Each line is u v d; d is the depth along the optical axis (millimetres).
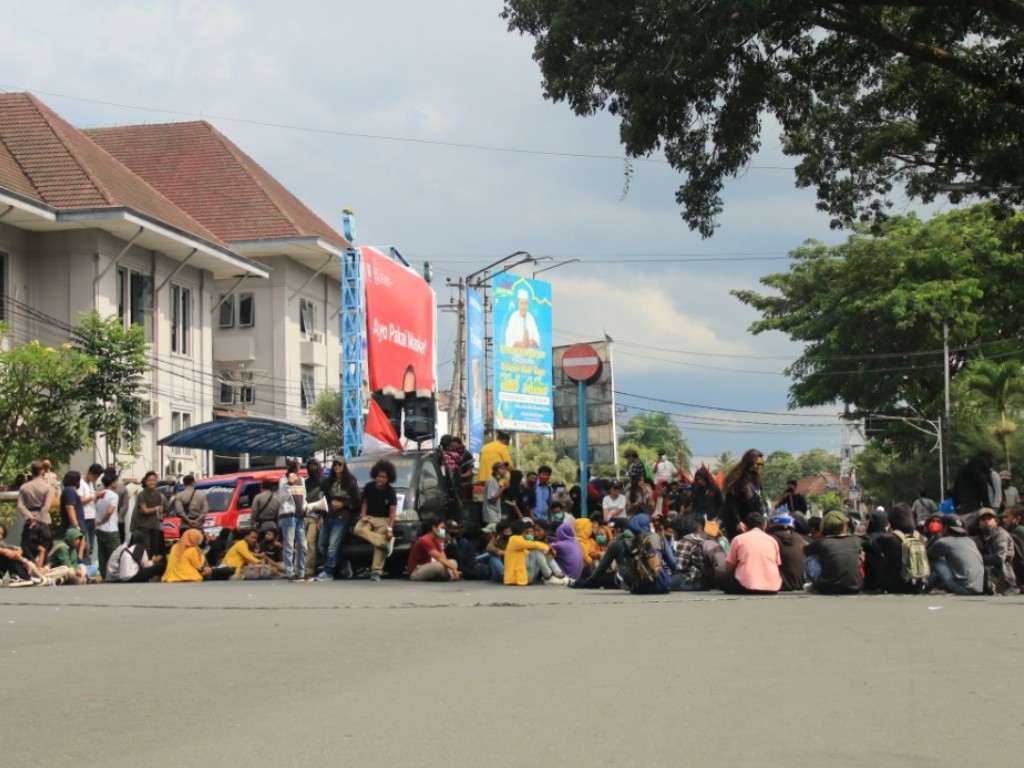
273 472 28547
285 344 53344
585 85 21469
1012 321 53094
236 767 5801
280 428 36875
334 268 55938
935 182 24922
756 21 19438
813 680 8211
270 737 6500
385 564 21797
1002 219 24344
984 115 22375
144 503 21609
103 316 37375
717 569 16453
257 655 9781
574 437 38250
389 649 10125
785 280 58219
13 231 36688
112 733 6676
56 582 19906
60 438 31141
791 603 14398
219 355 52906
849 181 25078
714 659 9289
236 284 47094
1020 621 12070
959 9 20703
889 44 20641
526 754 5984
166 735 6605
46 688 8211
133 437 33844
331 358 58000
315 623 12289
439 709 7254
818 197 25406
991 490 19891
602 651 9852
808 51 22438
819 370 55188
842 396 55156
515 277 43562
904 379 54000
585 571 19734
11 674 8875
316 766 5797
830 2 19859
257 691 8000
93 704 7582
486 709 7230
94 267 37344
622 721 6801
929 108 22641
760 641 10438
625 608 13828
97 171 39938
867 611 13219
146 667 9164
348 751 6121
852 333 53938
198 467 44344
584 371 25766
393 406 33531
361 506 20422
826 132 24719
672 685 8031
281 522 20391
